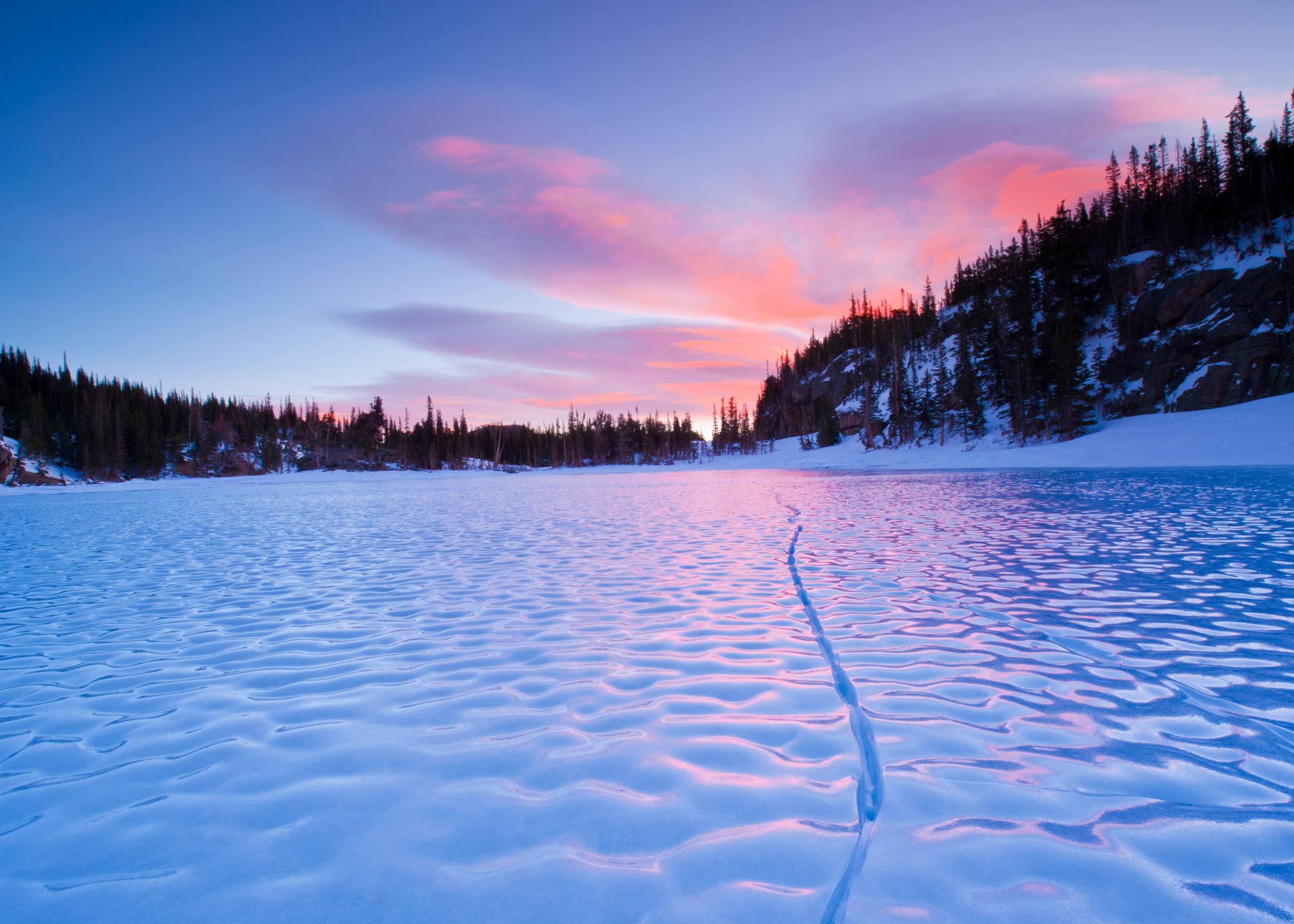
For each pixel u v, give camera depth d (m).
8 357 91.69
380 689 3.71
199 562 9.70
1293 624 4.52
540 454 119.44
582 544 10.28
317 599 6.50
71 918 1.77
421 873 1.94
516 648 4.48
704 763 2.64
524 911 1.75
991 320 62.00
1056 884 1.80
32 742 3.07
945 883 1.82
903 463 51.25
